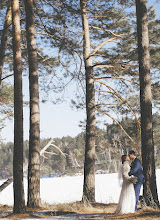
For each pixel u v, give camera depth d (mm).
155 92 18734
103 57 18250
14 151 10977
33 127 14258
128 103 19344
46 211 11609
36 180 13953
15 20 12125
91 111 17906
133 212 9297
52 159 88812
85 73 18469
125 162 9539
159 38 17688
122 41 18328
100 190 35969
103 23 19188
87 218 8656
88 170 17234
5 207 15047
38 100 14539
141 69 11648
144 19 11867
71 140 79562
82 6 18375
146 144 11141
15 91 11391
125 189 9406
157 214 8312
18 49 11836
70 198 28938
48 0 18031
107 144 20141
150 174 10914
